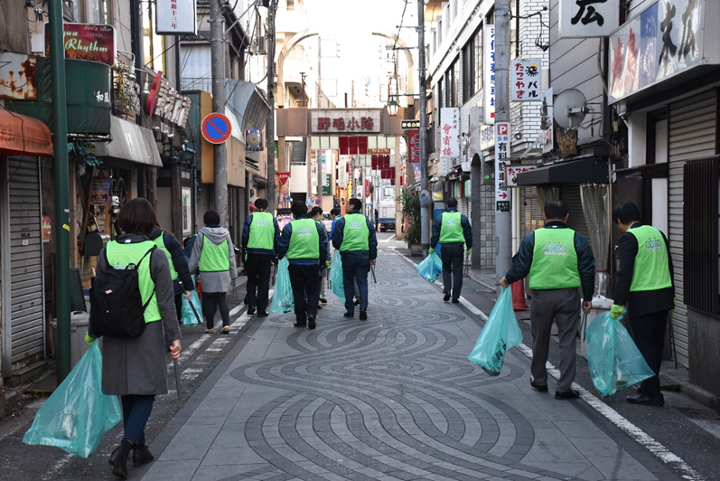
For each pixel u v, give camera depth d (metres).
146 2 14.42
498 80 13.44
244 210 25.88
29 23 8.04
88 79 7.38
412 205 31.03
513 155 17.77
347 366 8.30
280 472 4.89
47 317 8.40
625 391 7.09
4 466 5.14
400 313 12.68
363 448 5.37
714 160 6.46
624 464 5.01
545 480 4.70
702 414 6.36
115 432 5.96
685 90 7.78
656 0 7.77
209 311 10.79
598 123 11.28
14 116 6.34
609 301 8.55
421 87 28.77
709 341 6.68
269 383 7.49
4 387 7.25
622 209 6.82
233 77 24.69
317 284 11.21
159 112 13.66
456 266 14.01
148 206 5.17
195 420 6.16
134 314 4.83
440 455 5.20
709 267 6.60
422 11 27.92
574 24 9.97
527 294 14.63
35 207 8.02
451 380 7.57
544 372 7.09
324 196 73.88
